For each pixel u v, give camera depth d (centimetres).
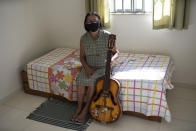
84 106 276
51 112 271
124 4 308
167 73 256
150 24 299
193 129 232
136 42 316
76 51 340
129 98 248
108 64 234
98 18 245
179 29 278
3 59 290
